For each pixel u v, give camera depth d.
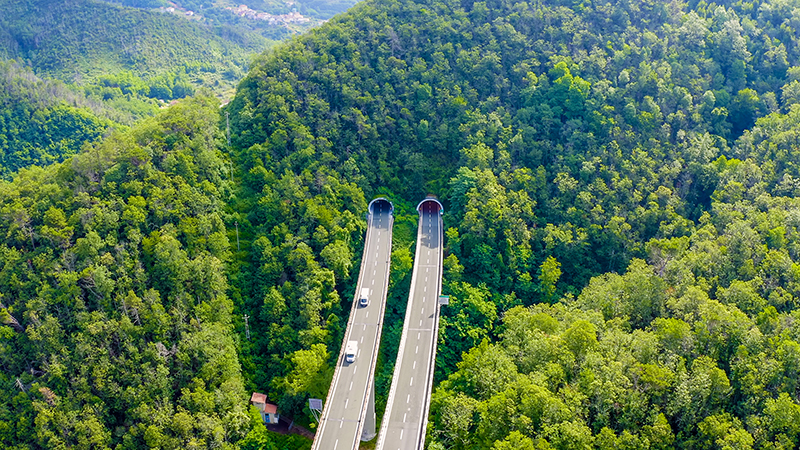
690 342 149.88
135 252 173.00
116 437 149.12
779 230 186.75
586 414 135.12
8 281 165.62
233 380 159.25
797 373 138.88
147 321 160.38
